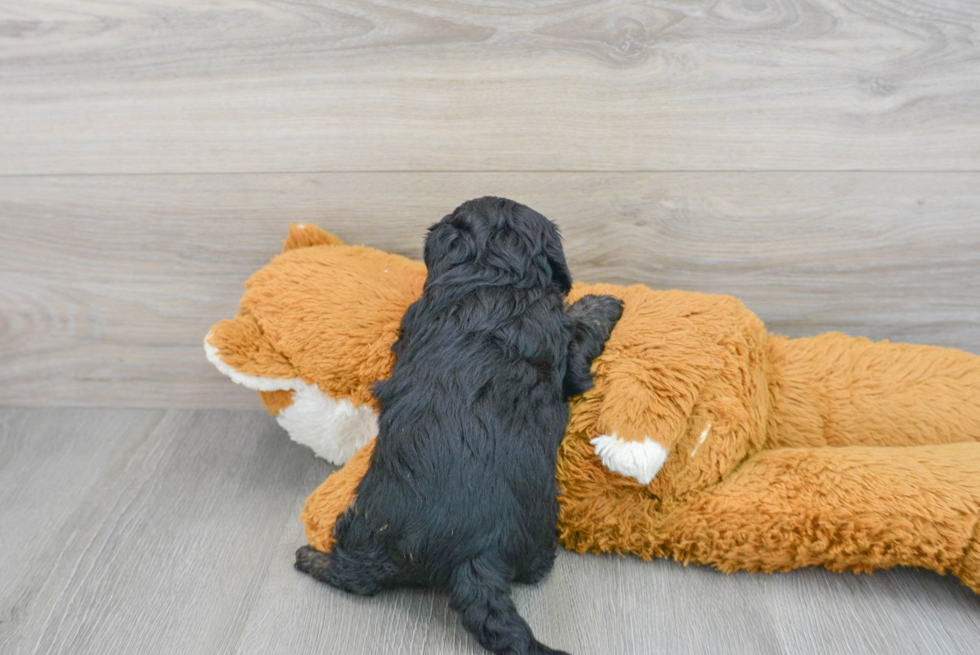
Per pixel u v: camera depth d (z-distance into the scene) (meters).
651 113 1.58
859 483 1.24
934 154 1.58
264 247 1.74
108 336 1.84
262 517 1.51
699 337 1.37
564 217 1.68
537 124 1.60
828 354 1.51
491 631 1.09
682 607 1.26
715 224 1.67
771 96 1.55
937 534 1.19
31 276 1.78
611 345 1.38
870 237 1.66
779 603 1.26
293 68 1.57
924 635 1.19
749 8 1.48
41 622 1.26
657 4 1.49
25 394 1.90
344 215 1.71
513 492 1.16
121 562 1.39
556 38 1.52
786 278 1.72
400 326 1.40
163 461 1.69
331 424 1.50
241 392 1.88
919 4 1.46
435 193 1.67
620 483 1.34
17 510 1.53
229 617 1.26
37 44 1.57
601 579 1.33
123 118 1.63
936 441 1.41
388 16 1.52
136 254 1.75
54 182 1.69
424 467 1.15
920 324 1.75
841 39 1.50
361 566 1.22
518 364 1.22
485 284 1.28
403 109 1.60
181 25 1.55
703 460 1.32
